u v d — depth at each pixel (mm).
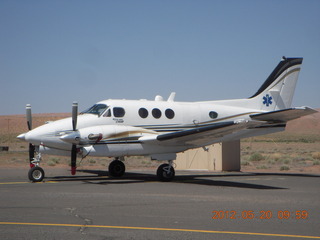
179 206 9445
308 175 18719
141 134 15062
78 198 10414
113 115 15266
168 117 16438
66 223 7477
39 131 14133
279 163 29672
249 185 13969
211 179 16297
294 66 19453
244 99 18594
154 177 17000
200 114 17141
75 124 14188
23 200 9977
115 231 6941
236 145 22438
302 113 15891
